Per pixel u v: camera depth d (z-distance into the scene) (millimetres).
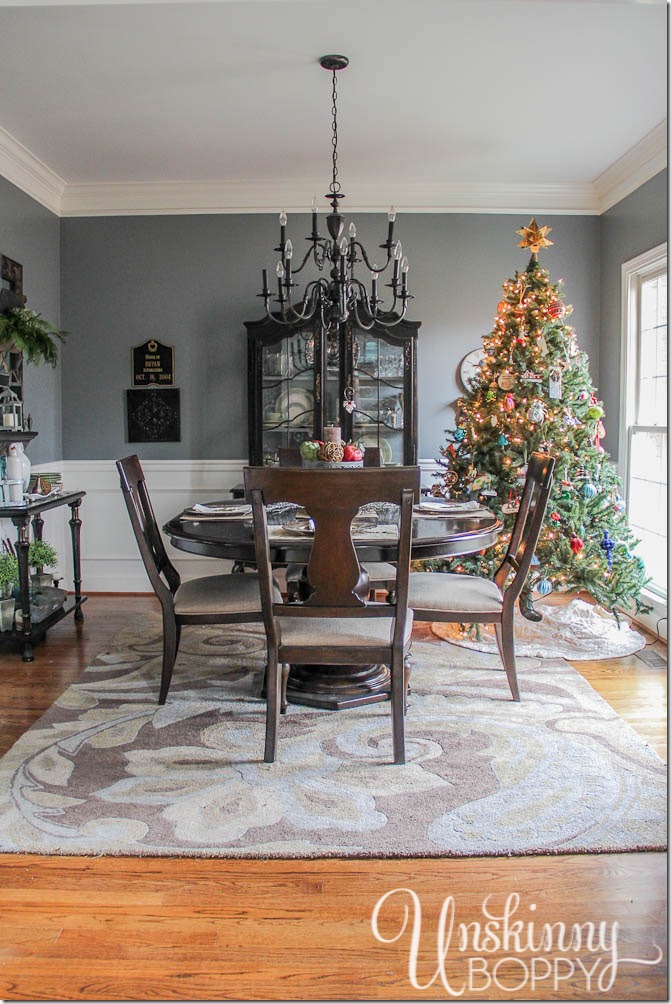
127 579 5117
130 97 3512
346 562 2363
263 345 4703
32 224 4500
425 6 2732
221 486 5070
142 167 4504
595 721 2832
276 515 3207
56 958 1627
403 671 2473
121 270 4957
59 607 4051
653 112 3703
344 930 1712
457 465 4242
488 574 3971
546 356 4051
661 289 4195
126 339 5008
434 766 2467
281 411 4730
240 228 4926
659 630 3904
